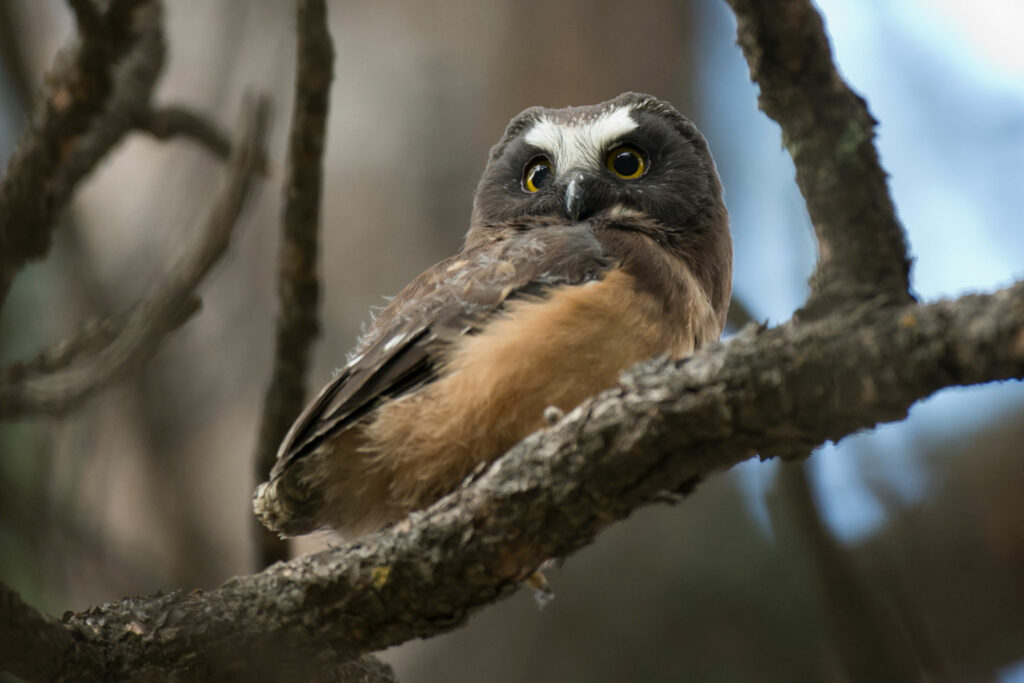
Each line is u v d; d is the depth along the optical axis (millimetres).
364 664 8383
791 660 14578
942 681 10797
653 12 16125
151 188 14227
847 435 5516
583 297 8148
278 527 8742
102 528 11711
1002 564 14547
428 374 8312
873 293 5270
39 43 15703
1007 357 4766
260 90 14719
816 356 5258
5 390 8703
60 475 11188
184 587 12477
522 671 14148
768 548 15211
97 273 13508
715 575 15078
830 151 5285
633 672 14516
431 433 8023
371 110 14688
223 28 15039
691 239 10562
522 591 14641
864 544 14250
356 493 8336
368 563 6727
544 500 6230
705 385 5613
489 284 8508
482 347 8078
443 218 14227
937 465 15078
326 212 14281
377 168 14414
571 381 7969
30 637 6324
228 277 14211
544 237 9016
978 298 4969
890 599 11234
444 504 6605
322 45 8516
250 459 13359
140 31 10141
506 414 7949
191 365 13711
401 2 15125
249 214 13281
